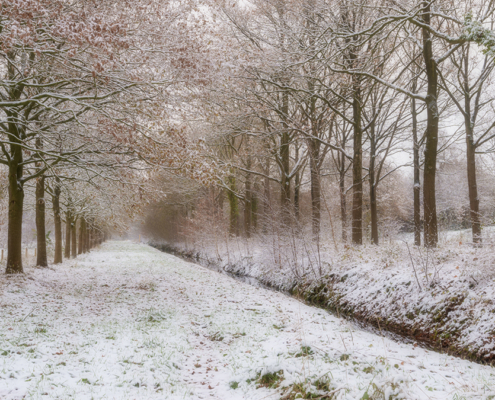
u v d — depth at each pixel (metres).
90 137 11.54
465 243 11.52
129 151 11.52
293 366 5.22
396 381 4.14
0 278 11.55
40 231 17.03
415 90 19.14
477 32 9.92
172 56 9.45
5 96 11.58
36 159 13.16
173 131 10.33
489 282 8.61
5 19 7.95
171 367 5.93
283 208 18.19
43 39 8.57
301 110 19.12
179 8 10.23
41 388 4.68
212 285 14.96
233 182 29.61
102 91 10.52
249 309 10.48
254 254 22.86
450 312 8.67
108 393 4.76
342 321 9.53
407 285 10.47
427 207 12.79
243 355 6.55
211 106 11.42
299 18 15.58
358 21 15.81
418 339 8.73
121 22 8.38
